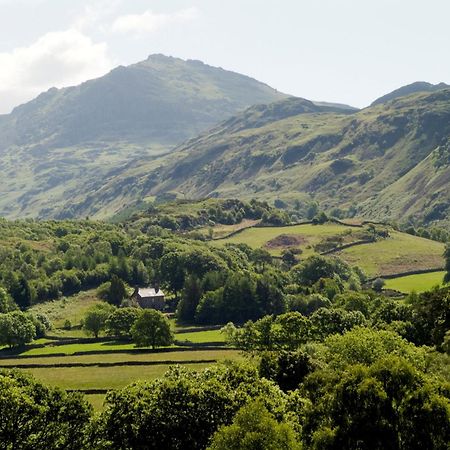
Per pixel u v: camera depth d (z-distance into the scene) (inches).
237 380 2618.1
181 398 2375.7
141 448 2266.2
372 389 2034.9
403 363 2144.4
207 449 2090.3
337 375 2368.4
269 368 3366.1
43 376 4421.8
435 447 1943.9
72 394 2496.3
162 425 2300.7
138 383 2513.5
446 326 4099.4
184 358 4891.7
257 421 2079.2
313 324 5039.4
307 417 2207.2
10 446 2212.1
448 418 1958.7
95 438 2324.1
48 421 2338.8
